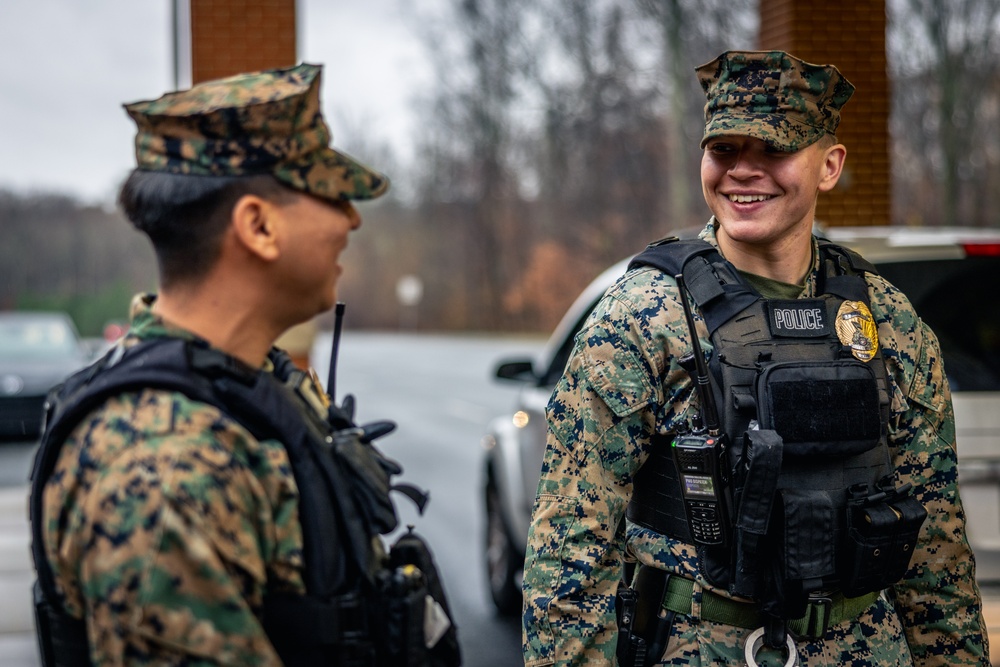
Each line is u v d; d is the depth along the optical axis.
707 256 1.95
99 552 1.19
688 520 1.82
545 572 1.89
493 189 43.75
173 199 1.34
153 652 1.20
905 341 2.00
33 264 54.69
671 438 1.90
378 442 11.36
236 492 1.25
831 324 1.91
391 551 1.55
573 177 37.53
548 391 4.76
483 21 33.84
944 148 20.50
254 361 1.41
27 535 6.66
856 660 1.89
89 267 55.00
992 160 21.77
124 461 1.21
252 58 6.87
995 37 20.09
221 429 1.27
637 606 1.93
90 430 1.25
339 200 1.40
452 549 6.46
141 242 55.19
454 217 49.50
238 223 1.34
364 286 54.31
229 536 1.24
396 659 1.40
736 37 23.12
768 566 1.79
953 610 2.00
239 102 1.33
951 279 3.36
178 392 1.27
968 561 2.02
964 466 3.15
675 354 1.87
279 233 1.36
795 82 1.94
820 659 1.86
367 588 1.40
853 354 1.89
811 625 1.84
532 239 43.78
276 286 1.38
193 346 1.33
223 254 1.35
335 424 1.58
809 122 1.95
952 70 19.91
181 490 1.20
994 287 3.37
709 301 1.88
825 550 1.76
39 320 12.59
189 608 1.20
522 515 4.90
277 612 1.34
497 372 5.08
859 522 1.79
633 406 1.87
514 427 5.05
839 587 1.84
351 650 1.36
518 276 44.19
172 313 1.38
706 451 1.77
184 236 1.35
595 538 1.89
